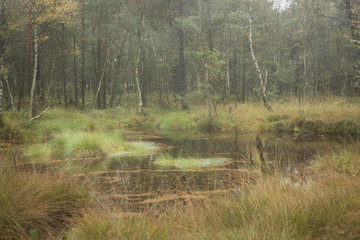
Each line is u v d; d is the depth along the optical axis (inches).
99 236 113.5
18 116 600.1
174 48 1096.8
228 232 110.6
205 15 858.8
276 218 118.0
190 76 1504.7
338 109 607.2
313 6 812.6
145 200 179.6
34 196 151.0
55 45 912.3
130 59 1370.6
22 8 627.5
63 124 603.5
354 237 100.6
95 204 167.3
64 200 163.2
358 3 624.7
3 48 552.7
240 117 705.6
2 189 143.4
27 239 123.5
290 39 1166.3
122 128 738.8
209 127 673.6
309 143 424.2
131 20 1042.7
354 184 144.3
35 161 308.3
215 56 708.0
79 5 981.8
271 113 679.1
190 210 143.7
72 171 264.5
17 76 950.4
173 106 1182.3
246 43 1035.9
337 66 832.9
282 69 1032.2
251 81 1272.1
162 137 549.6
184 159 312.0
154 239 109.8
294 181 187.9
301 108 661.9
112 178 240.7
